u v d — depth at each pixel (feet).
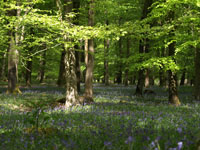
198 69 52.03
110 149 12.25
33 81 121.49
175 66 38.75
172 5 39.88
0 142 13.91
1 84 90.43
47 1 60.70
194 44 37.78
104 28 31.65
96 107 32.50
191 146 11.75
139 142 12.91
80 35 30.42
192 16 36.94
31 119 16.94
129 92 70.90
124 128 17.56
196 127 19.15
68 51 35.73
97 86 104.32
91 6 47.70
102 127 18.42
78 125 19.10
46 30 37.27
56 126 18.90
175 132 16.06
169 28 35.78
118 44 118.01
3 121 21.24
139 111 29.91
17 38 40.42
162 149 11.27
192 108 36.04
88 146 13.28
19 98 43.01
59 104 36.45
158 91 77.61
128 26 33.30
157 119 22.52
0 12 36.47
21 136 15.29
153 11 41.24
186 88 88.43
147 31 34.68
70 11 36.58
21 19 31.78
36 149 12.84
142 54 43.52
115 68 129.39
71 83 35.45
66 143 12.12
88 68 49.24
